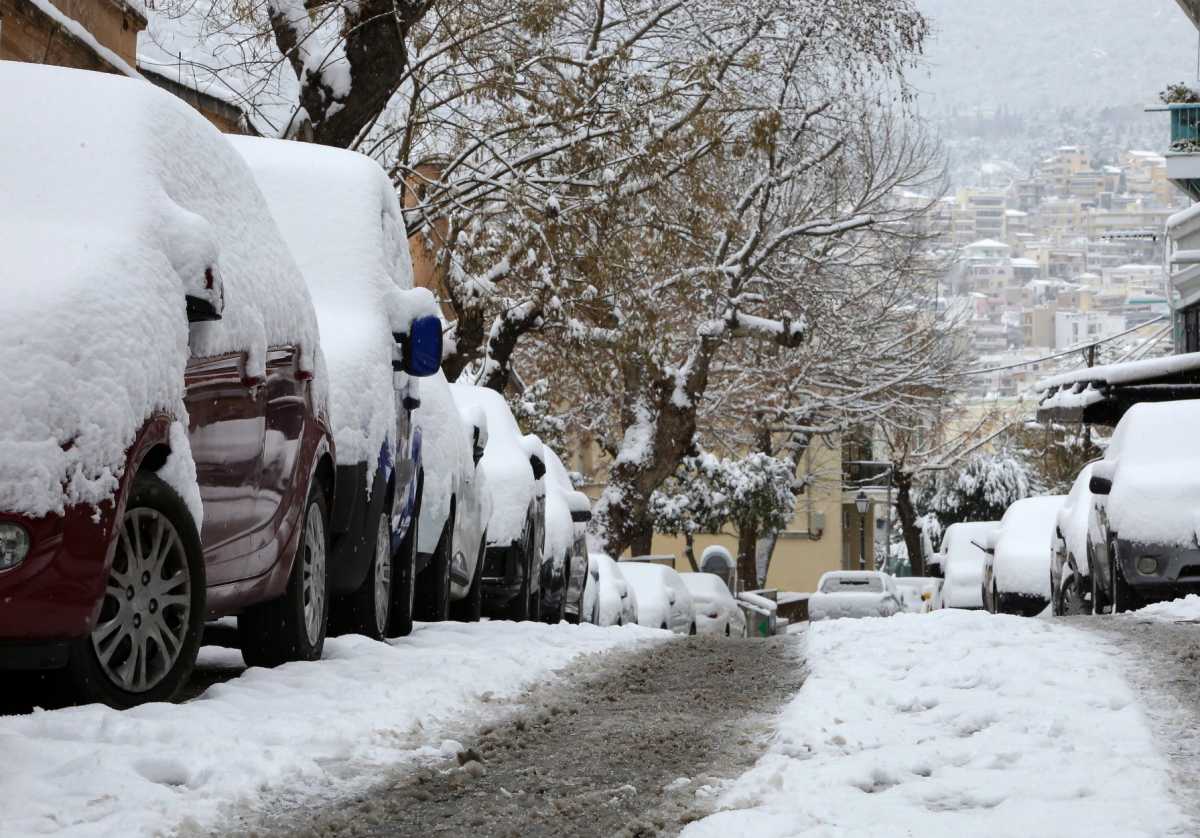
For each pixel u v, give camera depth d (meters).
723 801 5.54
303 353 8.88
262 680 7.98
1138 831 4.76
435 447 13.25
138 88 7.77
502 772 6.42
